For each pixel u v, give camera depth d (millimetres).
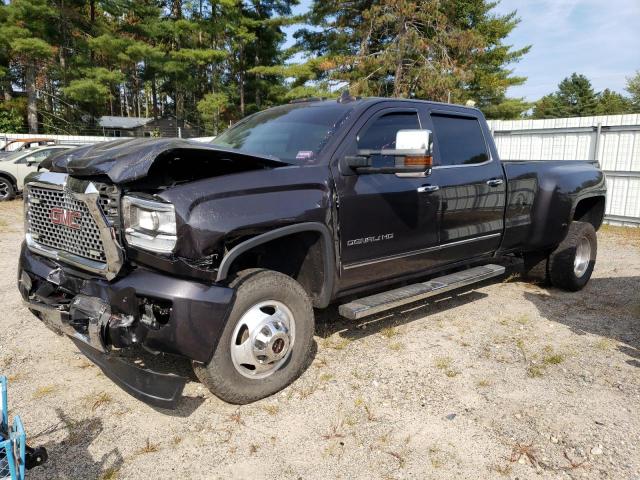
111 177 2777
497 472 2678
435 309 5199
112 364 3125
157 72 38812
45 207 3387
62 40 31328
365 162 3586
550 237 5551
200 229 2820
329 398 3369
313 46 32938
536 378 3717
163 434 2959
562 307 5383
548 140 13469
